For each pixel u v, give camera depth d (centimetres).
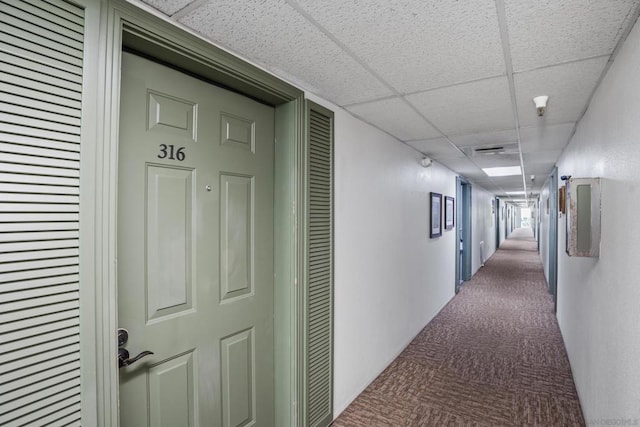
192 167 139
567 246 173
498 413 215
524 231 2384
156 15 112
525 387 247
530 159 398
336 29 123
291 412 179
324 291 198
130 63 117
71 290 91
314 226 189
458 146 330
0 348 79
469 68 155
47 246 87
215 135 149
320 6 108
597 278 172
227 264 156
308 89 182
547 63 148
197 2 107
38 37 85
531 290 566
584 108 208
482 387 248
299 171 178
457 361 294
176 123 133
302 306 180
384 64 151
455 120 239
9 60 81
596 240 162
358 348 238
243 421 165
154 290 126
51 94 87
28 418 83
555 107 207
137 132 120
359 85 176
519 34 123
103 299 96
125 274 117
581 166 229
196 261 141
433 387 249
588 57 141
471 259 670
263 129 175
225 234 154
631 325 117
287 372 180
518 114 223
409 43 132
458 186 552
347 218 224
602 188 160
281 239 181
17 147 82
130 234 118
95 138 95
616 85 137
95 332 95
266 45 135
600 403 165
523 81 168
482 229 839
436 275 432
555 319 407
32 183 84
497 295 536
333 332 206
